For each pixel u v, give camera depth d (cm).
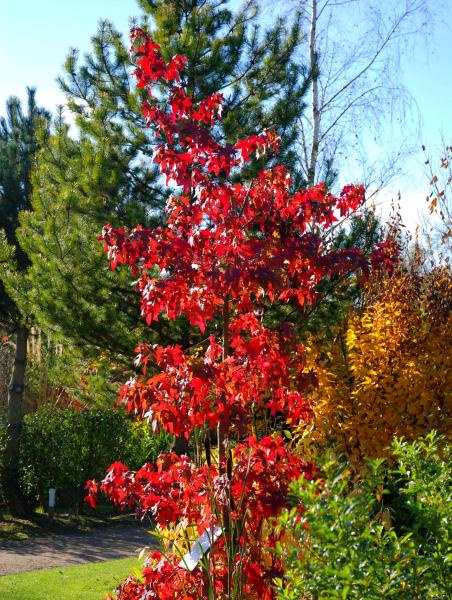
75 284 1029
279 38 1137
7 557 1044
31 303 1112
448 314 865
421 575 296
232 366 447
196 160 469
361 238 1087
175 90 476
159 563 447
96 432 1395
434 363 779
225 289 432
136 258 452
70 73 1096
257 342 438
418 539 319
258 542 447
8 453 1362
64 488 1392
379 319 804
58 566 980
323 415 750
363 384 758
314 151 1593
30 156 1301
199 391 420
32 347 1830
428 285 907
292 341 427
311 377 448
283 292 478
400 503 650
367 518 323
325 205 460
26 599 768
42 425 1396
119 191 1048
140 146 1070
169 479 450
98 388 1234
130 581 475
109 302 1044
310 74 1128
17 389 1388
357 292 1048
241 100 1116
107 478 455
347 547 282
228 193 452
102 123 1063
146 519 1346
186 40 1038
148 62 479
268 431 677
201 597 419
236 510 431
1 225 1409
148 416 427
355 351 809
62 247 1034
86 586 826
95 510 1410
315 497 294
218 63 1044
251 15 1148
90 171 1029
